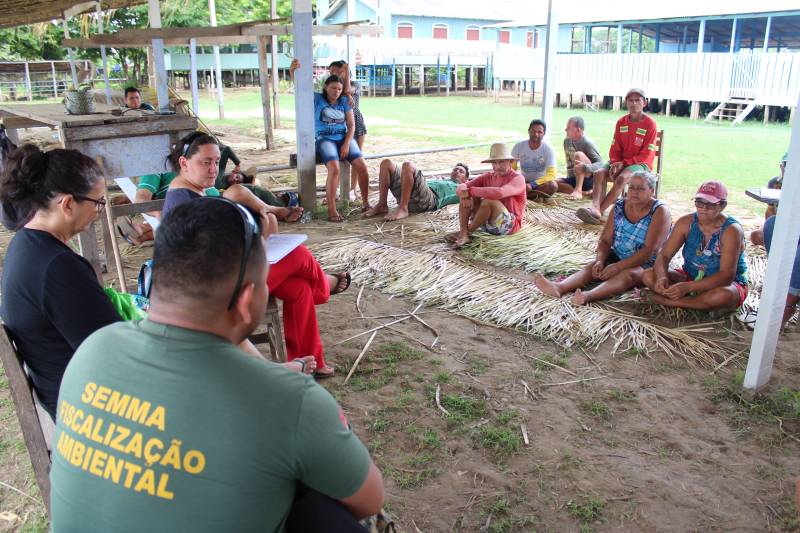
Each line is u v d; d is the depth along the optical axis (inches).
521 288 206.2
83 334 83.5
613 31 1528.1
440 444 129.8
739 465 123.0
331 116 301.0
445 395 147.9
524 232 265.6
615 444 129.8
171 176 231.6
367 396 148.0
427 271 220.5
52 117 203.8
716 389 149.9
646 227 199.0
